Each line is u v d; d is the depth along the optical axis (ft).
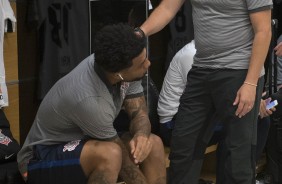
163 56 16.17
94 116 8.21
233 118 9.09
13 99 12.37
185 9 14.88
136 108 9.21
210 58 9.17
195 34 9.34
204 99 9.47
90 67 8.45
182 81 12.28
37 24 12.48
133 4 12.24
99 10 12.39
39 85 12.59
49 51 12.52
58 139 8.88
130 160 8.66
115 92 8.62
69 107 8.35
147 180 9.02
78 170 8.48
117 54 7.92
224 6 8.72
